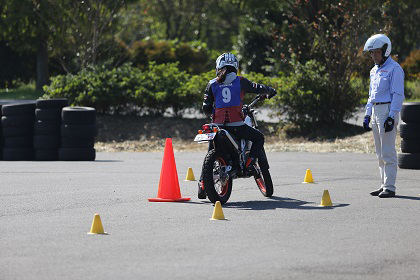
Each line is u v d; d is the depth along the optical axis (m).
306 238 16.53
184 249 15.39
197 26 147.62
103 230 17.25
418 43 89.75
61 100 37.56
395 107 22.47
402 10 77.56
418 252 15.15
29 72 91.19
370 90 23.23
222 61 22.05
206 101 22.31
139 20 88.31
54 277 13.22
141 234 17.00
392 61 22.73
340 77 48.16
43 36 83.81
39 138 37.28
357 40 48.44
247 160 22.12
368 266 13.97
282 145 43.12
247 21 93.62
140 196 23.36
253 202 22.06
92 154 37.16
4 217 19.52
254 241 16.20
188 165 33.59
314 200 22.41
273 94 22.45
